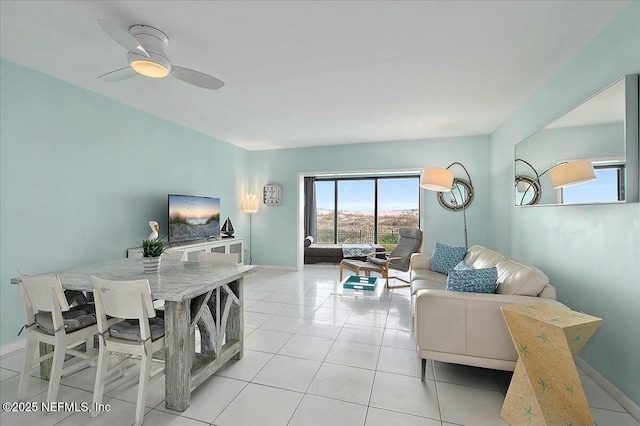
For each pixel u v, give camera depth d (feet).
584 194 7.04
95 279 5.87
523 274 7.07
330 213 27.66
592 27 6.68
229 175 18.65
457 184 17.07
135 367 7.64
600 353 6.71
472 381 7.00
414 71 8.87
